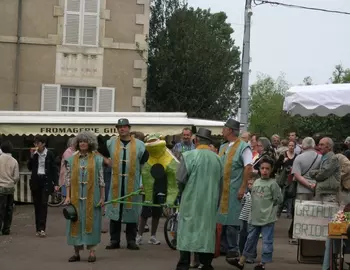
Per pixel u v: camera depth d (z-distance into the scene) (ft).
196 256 35.96
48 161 47.83
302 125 102.42
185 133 51.55
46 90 81.56
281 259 39.55
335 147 50.26
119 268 35.78
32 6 81.41
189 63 86.28
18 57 81.10
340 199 36.88
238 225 36.50
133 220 41.73
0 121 68.39
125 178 42.01
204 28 89.25
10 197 48.88
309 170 43.42
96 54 82.58
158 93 86.94
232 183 36.55
